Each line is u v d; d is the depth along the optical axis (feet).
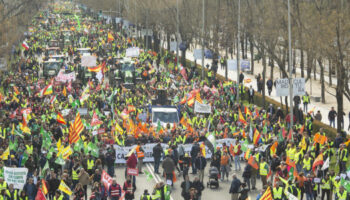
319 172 200.85
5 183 164.45
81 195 167.63
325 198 194.18
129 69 457.68
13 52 574.56
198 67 549.95
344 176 179.63
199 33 519.19
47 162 182.80
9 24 548.31
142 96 369.30
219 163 210.79
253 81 499.92
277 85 271.49
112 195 167.63
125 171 213.25
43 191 163.53
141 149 222.89
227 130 249.55
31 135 242.99
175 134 245.45
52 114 284.41
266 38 358.64
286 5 349.20
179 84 420.36
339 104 265.34
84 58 426.92
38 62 578.66
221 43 545.03
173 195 195.00
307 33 337.72
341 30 289.94
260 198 157.17
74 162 195.11
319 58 347.77
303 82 273.54
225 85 386.32
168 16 613.93
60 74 387.55
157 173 223.92
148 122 297.12
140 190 201.36
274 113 334.85
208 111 286.05
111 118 289.94
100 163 186.29
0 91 416.87
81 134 237.86
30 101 341.62
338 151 213.25
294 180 183.11
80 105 327.26
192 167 223.30
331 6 330.95
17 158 201.36
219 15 526.16
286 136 244.63
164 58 587.68
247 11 411.95
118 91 377.09
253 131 244.83
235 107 323.98
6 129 246.06
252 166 197.06
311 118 279.49
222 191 200.54
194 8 576.61
